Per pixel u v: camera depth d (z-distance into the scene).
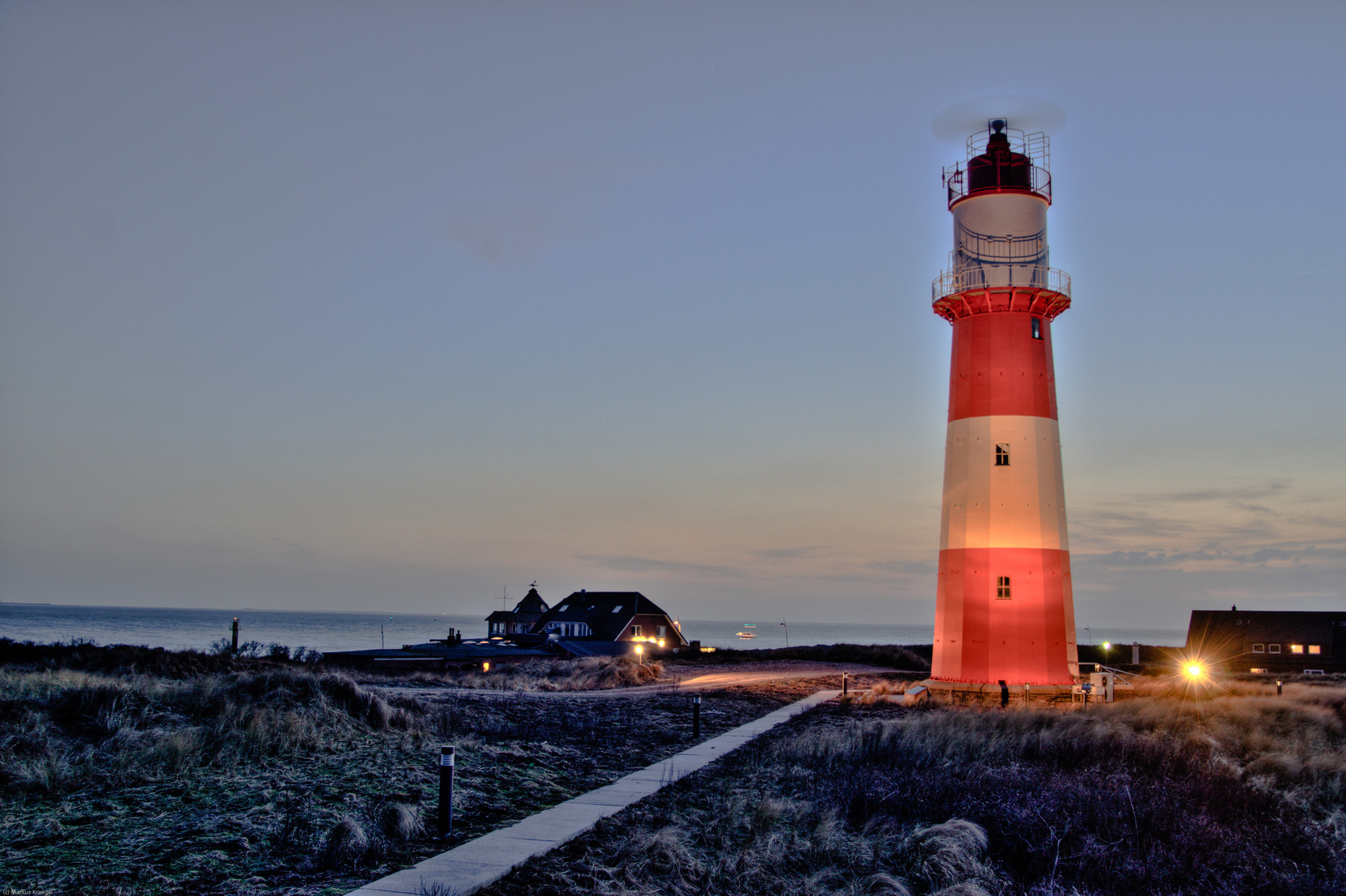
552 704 27.77
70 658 29.16
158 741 14.38
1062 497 33.53
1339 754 18.38
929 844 10.97
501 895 8.95
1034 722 22.34
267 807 11.58
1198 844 11.10
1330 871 10.77
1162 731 21.12
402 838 10.74
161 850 9.88
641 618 76.69
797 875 10.25
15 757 12.98
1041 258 33.50
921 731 20.23
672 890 9.44
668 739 20.31
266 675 19.09
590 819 12.07
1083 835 11.40
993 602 31.94
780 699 31.95
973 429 33.25
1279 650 66.88
